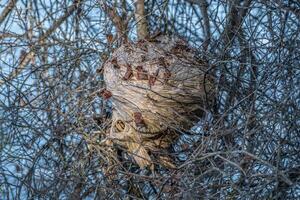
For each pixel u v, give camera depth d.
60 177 10.34
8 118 10.72
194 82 10.12
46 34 12.26
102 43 11.23
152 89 10.01
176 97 10.03
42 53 11.53
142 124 10.06
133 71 10.14
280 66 9.48
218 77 10.20
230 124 9.73
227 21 10.62
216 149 9.42
